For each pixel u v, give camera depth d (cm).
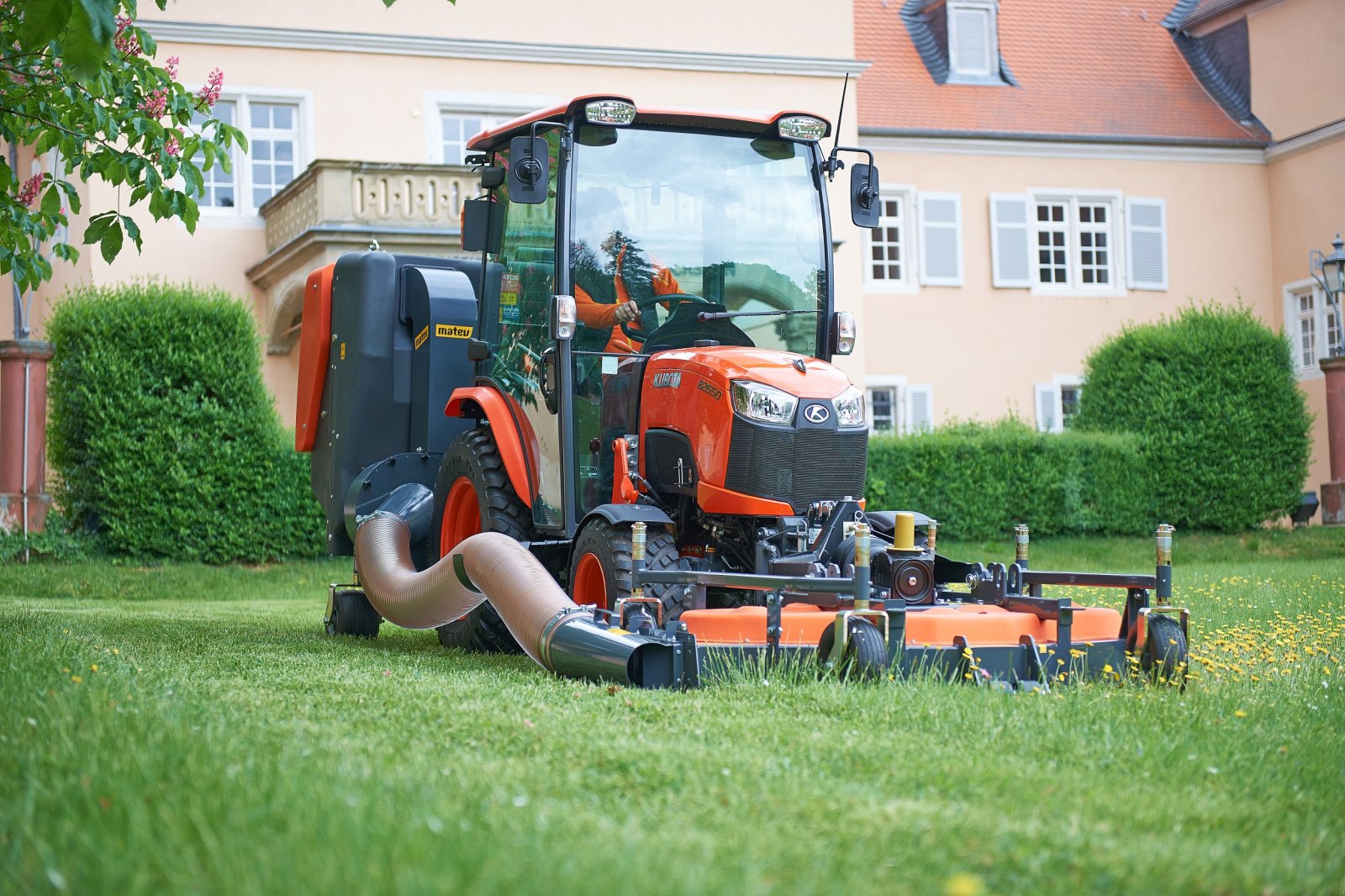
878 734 452
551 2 2338
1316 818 371
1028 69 2888
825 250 745
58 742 379
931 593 623
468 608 723
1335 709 543
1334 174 2706
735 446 642
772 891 276
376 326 914
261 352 1756
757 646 576
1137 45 3002
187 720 425
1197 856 317
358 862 275
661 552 645
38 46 418
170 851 284
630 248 714
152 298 1708
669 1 2397
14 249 818
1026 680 586
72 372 1695
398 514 862
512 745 425
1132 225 2798
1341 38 2680
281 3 2208
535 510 740
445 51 2280
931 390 2691
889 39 2873
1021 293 2748
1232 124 2856
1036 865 305
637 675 579
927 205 2703
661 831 320
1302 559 1856
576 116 707
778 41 2448
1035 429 2136
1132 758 427
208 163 729
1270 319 2847
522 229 769
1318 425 2750
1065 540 2044
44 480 1723
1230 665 672
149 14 2147
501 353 796
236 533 1700
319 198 1917
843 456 659
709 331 725
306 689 552
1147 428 2138
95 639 767
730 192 733
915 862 304
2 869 273
